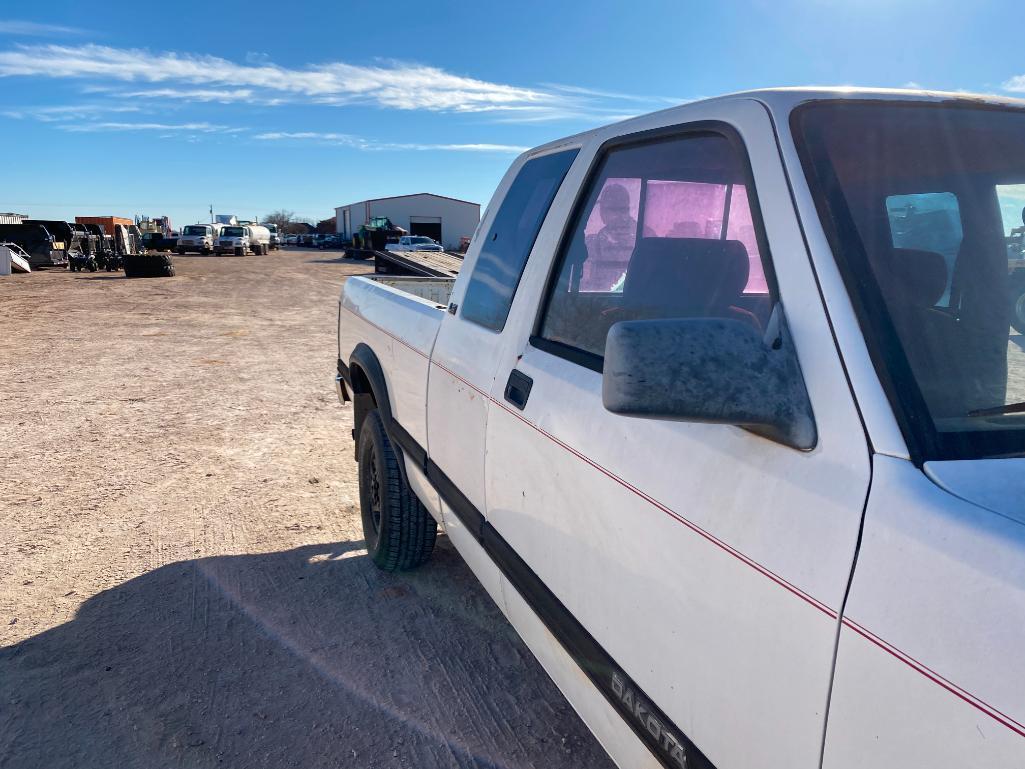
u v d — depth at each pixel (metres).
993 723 0.91
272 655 3.20
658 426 1.58
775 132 1.55
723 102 1.76
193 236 47.75
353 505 4.93
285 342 12.21
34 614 3.48
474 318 2.74
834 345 1.27
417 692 2.97
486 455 2.39
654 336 1.26
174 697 2.90
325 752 2.63
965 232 1.56
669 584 1.49
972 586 0.98
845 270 1.33
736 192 1.67
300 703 2.89
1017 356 1.46
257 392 8.31
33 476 5.35
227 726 2.75
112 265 31.05
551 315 2.23
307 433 6.64
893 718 1.03
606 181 2.17
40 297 18.81
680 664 1.46
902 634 1.03
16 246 29.39
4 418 6.95
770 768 1.24
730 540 1.33
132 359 10.29
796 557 1.20
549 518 1.97
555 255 2.27
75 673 3.04
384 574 3.94
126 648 3.22
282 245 80.75
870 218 1.44
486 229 2.92
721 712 1.35
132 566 3.99
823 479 1.20
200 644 3.27
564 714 2.86
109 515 4.67
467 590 3.79
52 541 4.27
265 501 4.96
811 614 1.16
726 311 1.68
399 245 45.66
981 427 1.24
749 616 1.28
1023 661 0.90
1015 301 1.55
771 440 1.31
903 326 1.32
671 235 1.92
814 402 1.26
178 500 4.95
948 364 1.31
